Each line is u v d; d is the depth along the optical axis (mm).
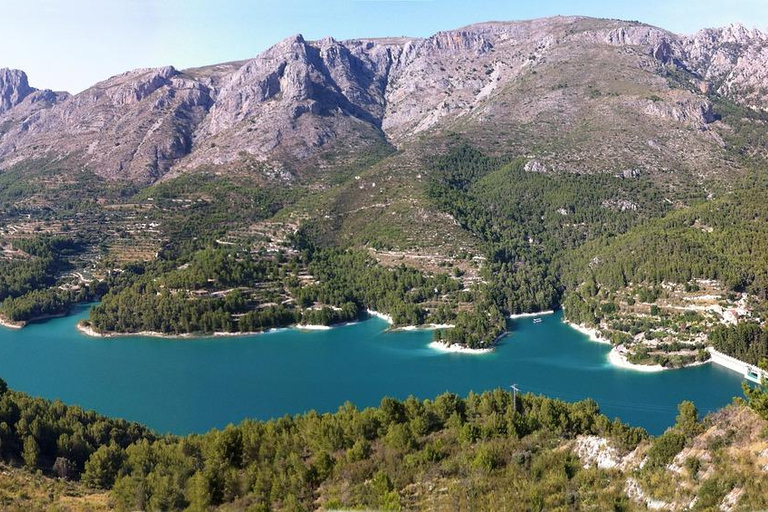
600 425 135625
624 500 101250
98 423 172875
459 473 123000
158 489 128625
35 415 168125
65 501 131125
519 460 122250
